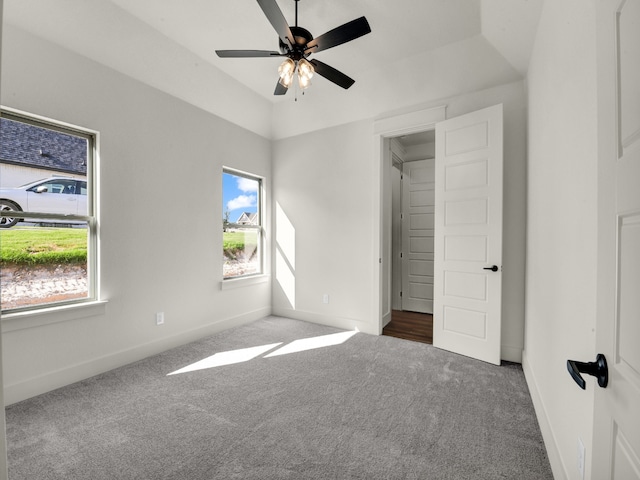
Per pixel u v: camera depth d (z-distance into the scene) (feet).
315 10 8.13
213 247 11.64
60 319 7.52
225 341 10.93
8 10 6.62
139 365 8.89
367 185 11.98
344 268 12.57
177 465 5.05
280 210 14.29
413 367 8.82
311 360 9.32
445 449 5.44
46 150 7.55
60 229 7.80
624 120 2.11
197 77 10.46
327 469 4.98
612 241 2.26
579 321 4.05
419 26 8.63
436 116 10.41
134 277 9.16
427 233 15.53
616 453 2.14
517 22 7.14
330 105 12.41
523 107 9.05
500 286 8.91
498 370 8.61
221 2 7.84
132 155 9.05
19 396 6.89
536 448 5.47
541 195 6.61
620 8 2.17
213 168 11.60
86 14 7.52
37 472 4.87
